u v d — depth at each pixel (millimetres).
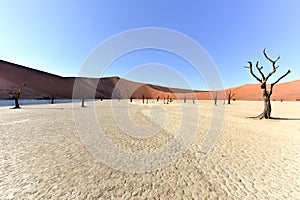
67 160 5273
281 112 22156
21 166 4727
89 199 3283
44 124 11398
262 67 15266
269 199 3320
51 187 3688
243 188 3732
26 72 83250
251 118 15852
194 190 3656
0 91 58062
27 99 58938
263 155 5867
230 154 6004
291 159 5465
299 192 3564
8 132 8812
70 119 14039
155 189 3699
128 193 3527
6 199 3234
